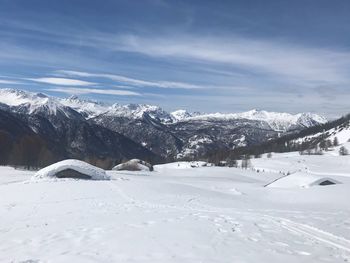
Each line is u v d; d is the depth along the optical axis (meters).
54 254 13.04
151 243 14.70
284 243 15.59
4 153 111.06
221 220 20.98
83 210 24.44
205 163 185.62
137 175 79.88
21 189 37.91
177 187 44.03
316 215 24.77
